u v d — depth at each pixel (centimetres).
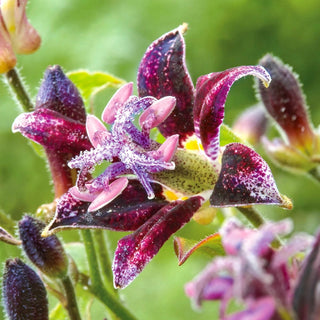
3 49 24
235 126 31
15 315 22
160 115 22
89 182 22
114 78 27
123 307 25
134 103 22
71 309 23
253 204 21
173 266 49
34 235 23
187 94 22
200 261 49
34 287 22
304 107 27
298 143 27
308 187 50
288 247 18
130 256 21
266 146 27
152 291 49
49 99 23
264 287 18
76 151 22
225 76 22
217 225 26
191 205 22
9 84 25
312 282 18
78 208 22
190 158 22
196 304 18
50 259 23
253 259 18
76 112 23
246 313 18
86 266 26
